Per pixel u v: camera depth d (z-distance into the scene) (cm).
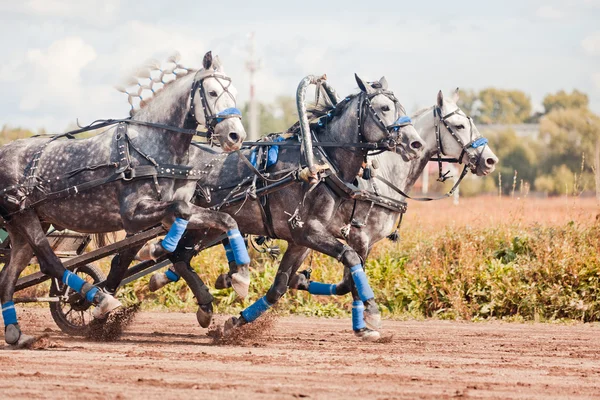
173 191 930
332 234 1038
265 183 976
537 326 1237
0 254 1028
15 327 931
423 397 647
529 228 1591
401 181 1084
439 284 1398
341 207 1018
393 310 1396
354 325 1001
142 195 903
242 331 1019
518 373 775
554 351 955
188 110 920
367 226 1035
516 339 1070
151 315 1360
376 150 1031
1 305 952
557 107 8844
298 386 679
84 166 914
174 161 929
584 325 1261
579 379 747
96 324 1045
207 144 1062
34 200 929
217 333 1030
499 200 1828
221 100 905
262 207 987
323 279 1467
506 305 1359
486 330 1173
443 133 1136
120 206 909
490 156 1127
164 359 817
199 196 1007
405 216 2025
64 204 928
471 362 843
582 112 6600
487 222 1694
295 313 1398
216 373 733
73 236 1112
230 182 1003
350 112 980
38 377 706
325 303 1441
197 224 913
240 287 922
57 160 930
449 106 1143
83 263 1014
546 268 1375
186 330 1165
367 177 992
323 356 863
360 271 958
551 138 6397
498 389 688
